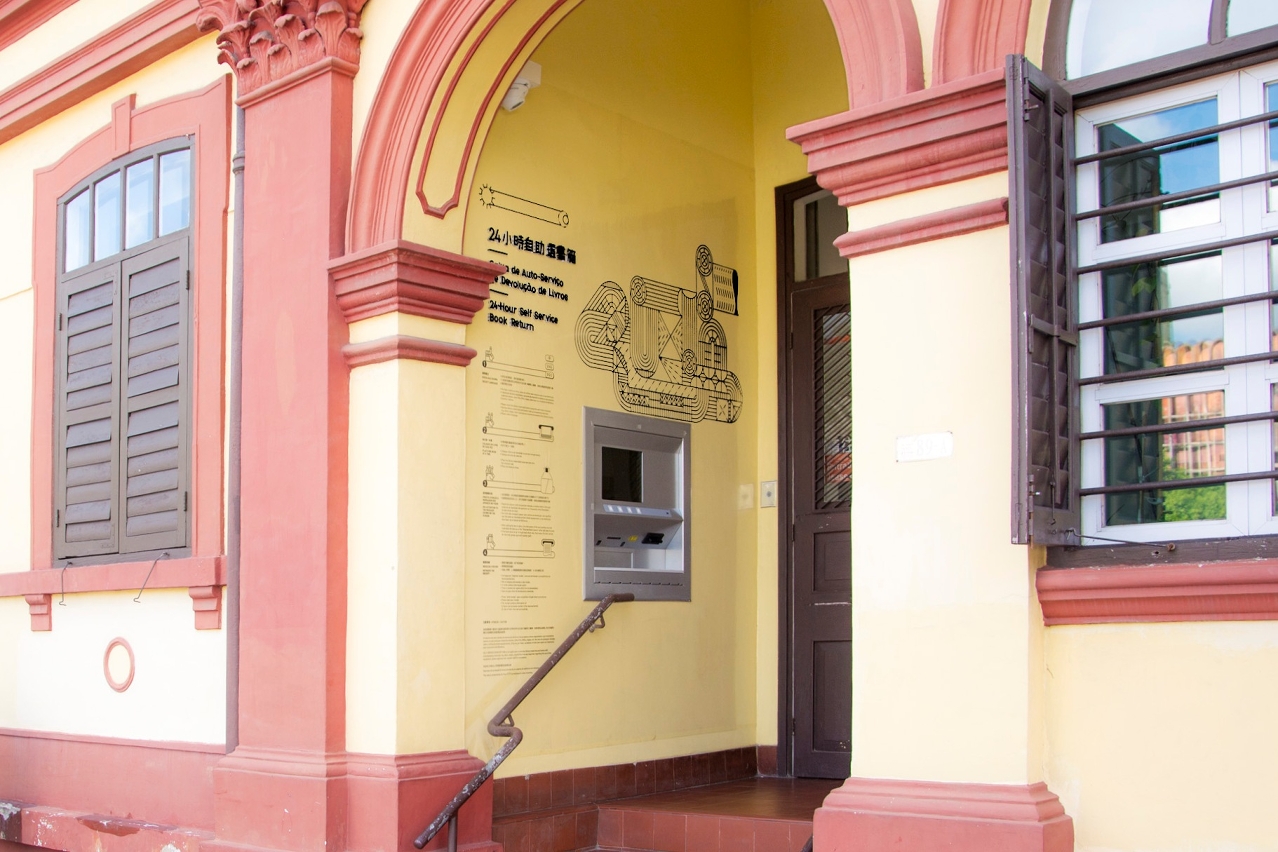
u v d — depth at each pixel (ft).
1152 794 10.59
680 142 21.91
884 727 11.67
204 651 19.36
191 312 20.29
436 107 16.93
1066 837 10.77
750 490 22.40
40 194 24.04
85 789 21.11
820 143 12.44
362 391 17.15
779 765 21.66
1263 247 10.86
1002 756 11.00
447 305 17.26
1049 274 11.07
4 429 24.40
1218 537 10.77
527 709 18.31
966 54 11.63
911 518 11.71
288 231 17.97
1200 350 11.12
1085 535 11.42
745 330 22.72
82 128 23.40
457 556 17.11
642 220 21.06
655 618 20.42
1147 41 11.59
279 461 17.65
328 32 17.63
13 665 23.40
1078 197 11.75
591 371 19.86
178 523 20.12
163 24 21.08
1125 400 11.41
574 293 19.76
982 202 11.50
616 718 19.57
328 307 17.24
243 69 18.89
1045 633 11.27
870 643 11.84
